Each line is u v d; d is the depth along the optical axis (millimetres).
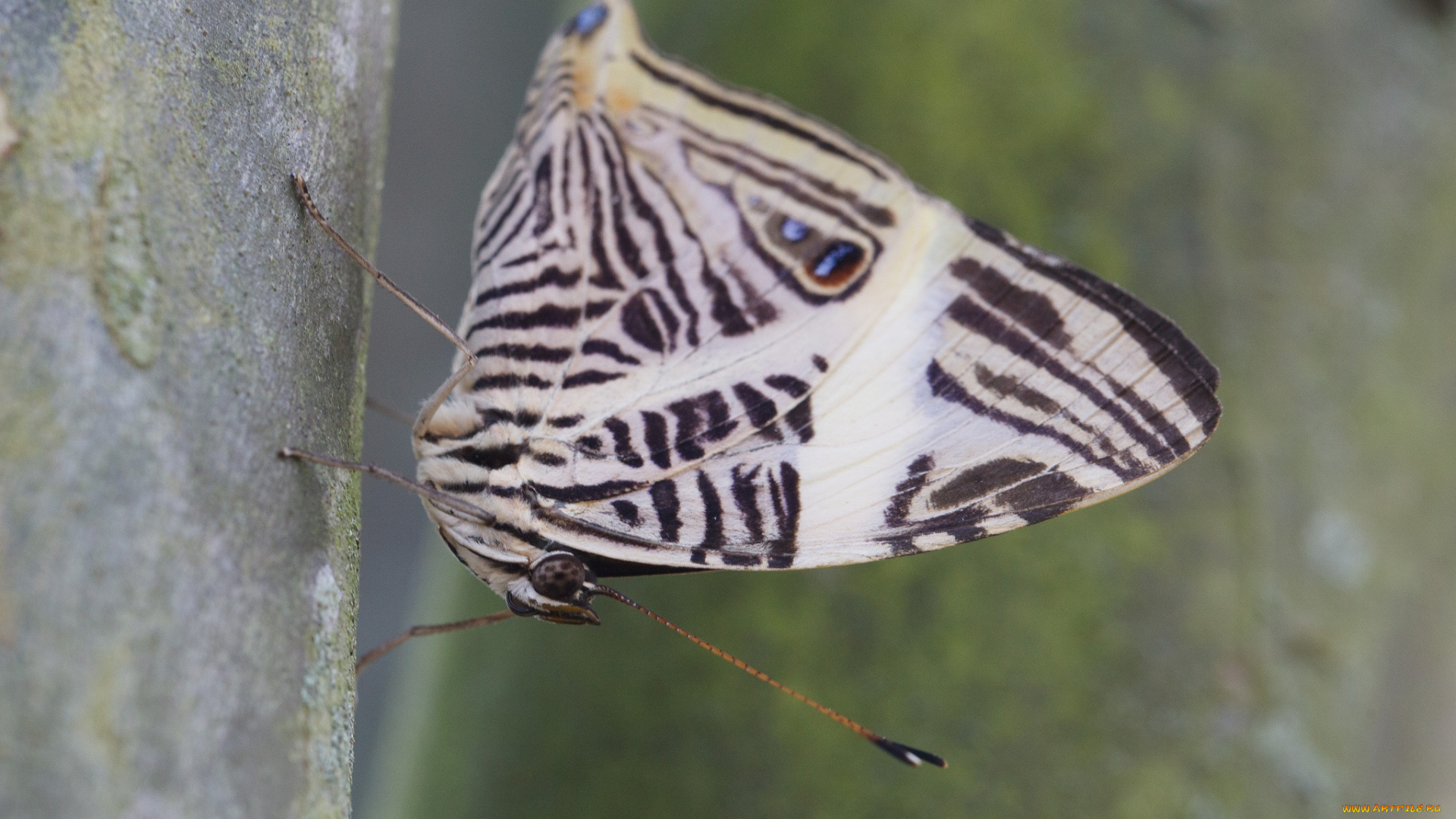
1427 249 281
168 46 223
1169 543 270
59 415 216
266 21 228
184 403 219
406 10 367
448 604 291
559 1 360
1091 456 239
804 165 245
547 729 277
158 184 220
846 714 270
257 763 218
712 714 272
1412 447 277
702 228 245
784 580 274
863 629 271
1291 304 275
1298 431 273
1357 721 269
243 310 223
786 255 244
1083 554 270
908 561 272
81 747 213
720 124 246
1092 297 240
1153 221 275
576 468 242
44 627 214
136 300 219
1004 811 266
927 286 242
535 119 246
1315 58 280
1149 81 278
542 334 243
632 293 244
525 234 244
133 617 216
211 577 218
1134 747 266
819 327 243
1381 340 277
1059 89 278
